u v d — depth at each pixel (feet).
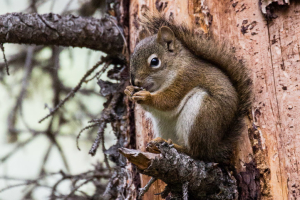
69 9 45.32
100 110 49.60
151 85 29.78
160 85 29.76
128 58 34.53
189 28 30.94
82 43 34.32
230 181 25.98
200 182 24.98
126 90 29.17
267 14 28.43
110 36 34.58
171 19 31.63
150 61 29.55
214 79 27.76
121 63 36.65
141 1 33.88
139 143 31.71
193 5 31.24
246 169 26.61
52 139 45.62
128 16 35.45
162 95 28.55
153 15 32.09
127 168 31.27
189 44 30.12
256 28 28.91
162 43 30.07
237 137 27.04
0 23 31.65
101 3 44.50
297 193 25.31
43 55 47.11
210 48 29.17
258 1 29.17
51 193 37.42
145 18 32.22
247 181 26.35
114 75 35.42
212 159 26.78
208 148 26.35
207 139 26.18
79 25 33.71
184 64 28.99
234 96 27.37
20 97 44.14
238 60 28.96
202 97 26.78
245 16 29.45
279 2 28.04
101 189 37.29
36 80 47.98
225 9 30.27
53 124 47.14
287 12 28.14
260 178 26.18
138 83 29.50
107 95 34.37
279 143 26.43
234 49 29.37
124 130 32.58
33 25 32.30
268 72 27.86
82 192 35.76
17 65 47.14
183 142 27.71
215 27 30.37
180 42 30.40
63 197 36.58
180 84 28.66
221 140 26.96
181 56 29.53
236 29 29.63
